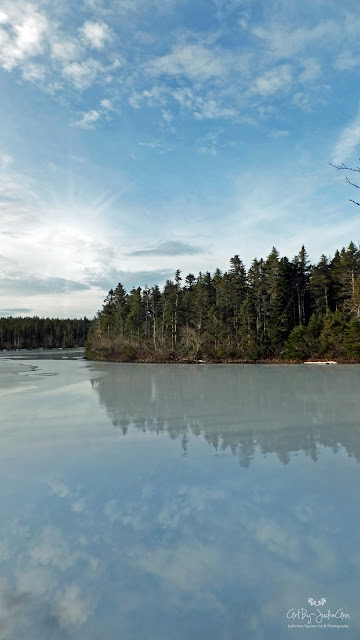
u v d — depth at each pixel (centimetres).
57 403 1588
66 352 10944
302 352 4859
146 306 7144
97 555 459
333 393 1841
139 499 614
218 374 3164
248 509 571
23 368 4200
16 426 1151
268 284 6034
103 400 1669
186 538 492
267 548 466
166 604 375
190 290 8300
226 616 359
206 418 1246
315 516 546
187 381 2561
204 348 5588
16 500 618
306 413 1316
